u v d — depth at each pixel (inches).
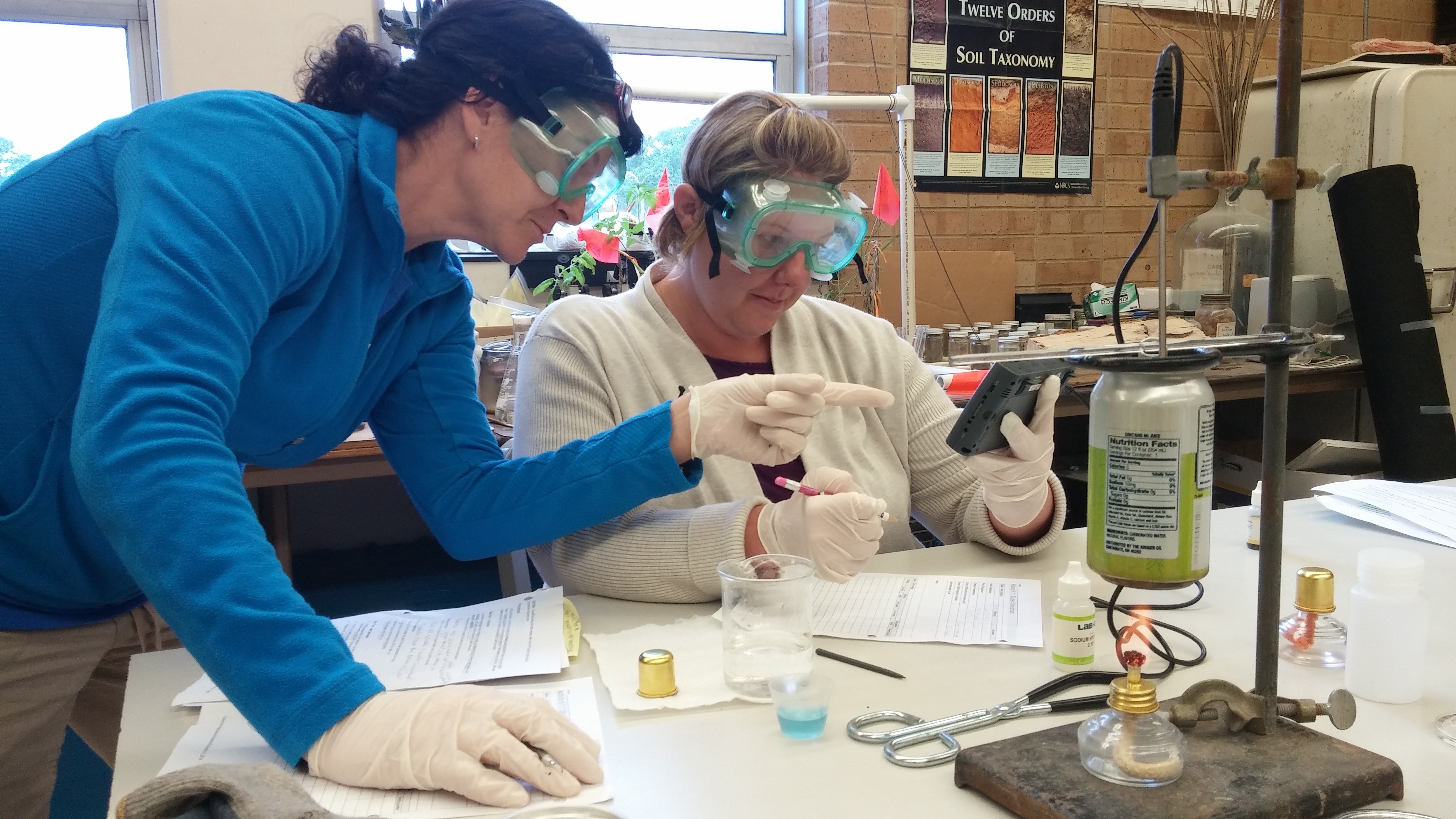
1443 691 34.5
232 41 104.7
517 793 27.9
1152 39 146.7
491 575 125.7
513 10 38.9
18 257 35.3
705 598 45.7
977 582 46.9
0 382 36.1
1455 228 119.0
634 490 45.9
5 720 41.9
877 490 58.7
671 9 136.1
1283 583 46.1
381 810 28.0
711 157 50.7
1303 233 126.3
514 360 92.9
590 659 39.7
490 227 41.9
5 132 109.7
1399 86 116.5
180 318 29.5
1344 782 26.4
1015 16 138.8
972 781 28.0
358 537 130.7
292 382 39.8
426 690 30.7
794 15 140.4
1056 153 144.2
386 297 43.0
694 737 32.0
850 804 27.7
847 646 39.8
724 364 59.5
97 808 66.4
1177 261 119.9
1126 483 28.0
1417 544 52.2
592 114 39.7
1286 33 27.4
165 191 31.2
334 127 38.1
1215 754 28.1
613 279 112.3
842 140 51.3
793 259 51.4
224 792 24.3
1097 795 25.8
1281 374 28.0
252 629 28.5
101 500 28.0
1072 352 35.3
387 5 108.8
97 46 112.1
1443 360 120.1
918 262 135.9
